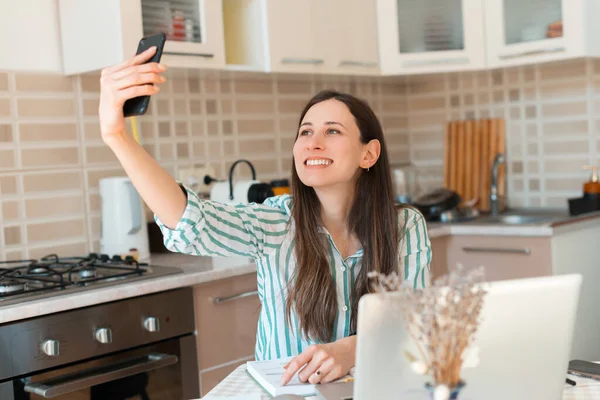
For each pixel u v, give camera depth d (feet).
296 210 5.41
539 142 11.71
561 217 10.64
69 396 6.68
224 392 4.51
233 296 8.02
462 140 12.37
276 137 11.22
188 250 4.87
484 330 3.55
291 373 4.45
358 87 12.28
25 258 8.52
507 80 11.96
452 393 3.39
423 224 5.79
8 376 6.27
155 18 8.31
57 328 6.56
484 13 10.68
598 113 11.09
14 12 8.48
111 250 8.75
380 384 3.56
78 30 8.55
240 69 9.14
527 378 3.70
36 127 8.61
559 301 3.67
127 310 7.09
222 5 9.34
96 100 9.16
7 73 8.38
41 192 8.65
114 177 9.12
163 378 7.45
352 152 5.30
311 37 9.82
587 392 4.29
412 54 10.72
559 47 10.07
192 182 10.02
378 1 10.71
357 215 5.49
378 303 3.44
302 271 5.25
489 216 11.54
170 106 9.91
